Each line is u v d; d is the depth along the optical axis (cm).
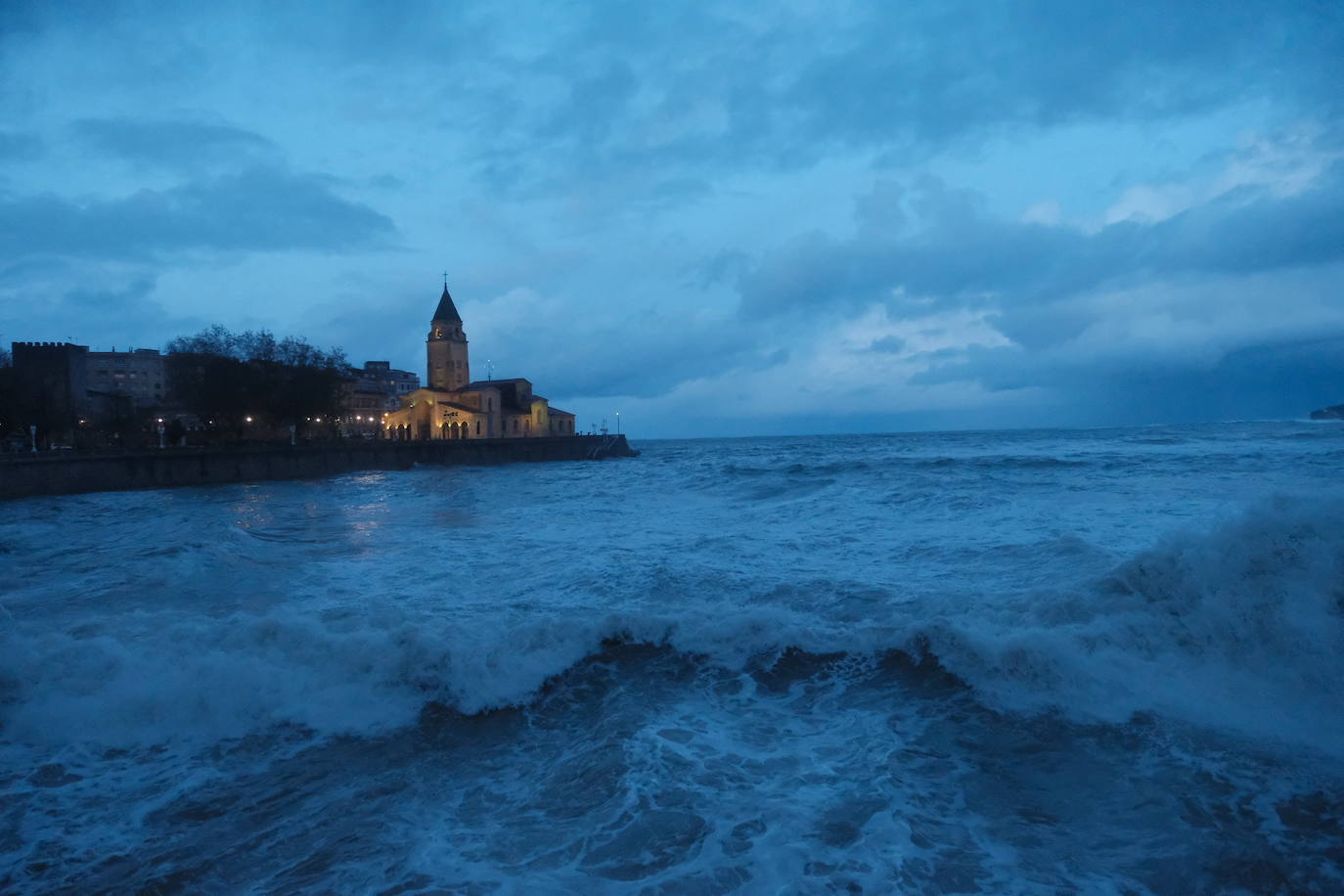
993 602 877
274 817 504
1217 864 421
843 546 1376
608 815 486
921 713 638
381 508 2841
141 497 4684
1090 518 1515
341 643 748
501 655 735
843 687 702
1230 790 494
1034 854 436
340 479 6278
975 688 675
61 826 495
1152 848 438
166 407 9250
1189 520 1430
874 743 585
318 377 7950
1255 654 679
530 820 489
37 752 600
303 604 1045
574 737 625
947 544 1324
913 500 1981
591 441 10631
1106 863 427
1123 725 595
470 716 670
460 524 2070
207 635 775
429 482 5094
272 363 7800
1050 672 673
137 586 1177
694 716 647
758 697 688
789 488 2698
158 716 650
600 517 2102
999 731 599
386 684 710
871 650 759
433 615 930
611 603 999
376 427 11625
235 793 537
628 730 615
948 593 962
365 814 506
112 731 634
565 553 1425
